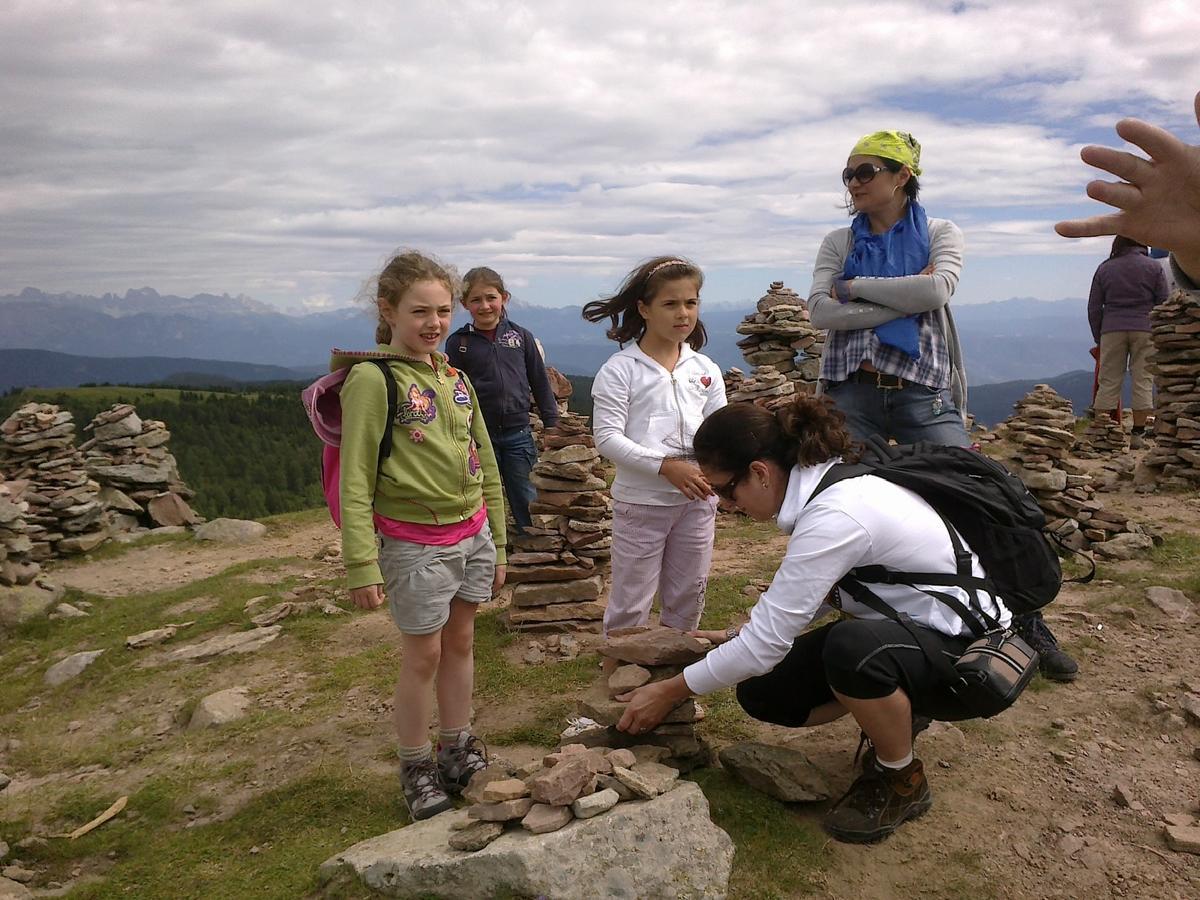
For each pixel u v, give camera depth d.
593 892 2.62
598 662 5.04
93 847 3.57
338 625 6.46
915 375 4.32
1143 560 6.11
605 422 3.98
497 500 3.75
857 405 4.52
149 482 12.56
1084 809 3.27
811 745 3.82
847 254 4.61
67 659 6.50
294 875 3.04
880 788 3.10
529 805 2.88
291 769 4.07
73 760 4.64
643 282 3.96
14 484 10.75
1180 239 1.40
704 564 4.20
